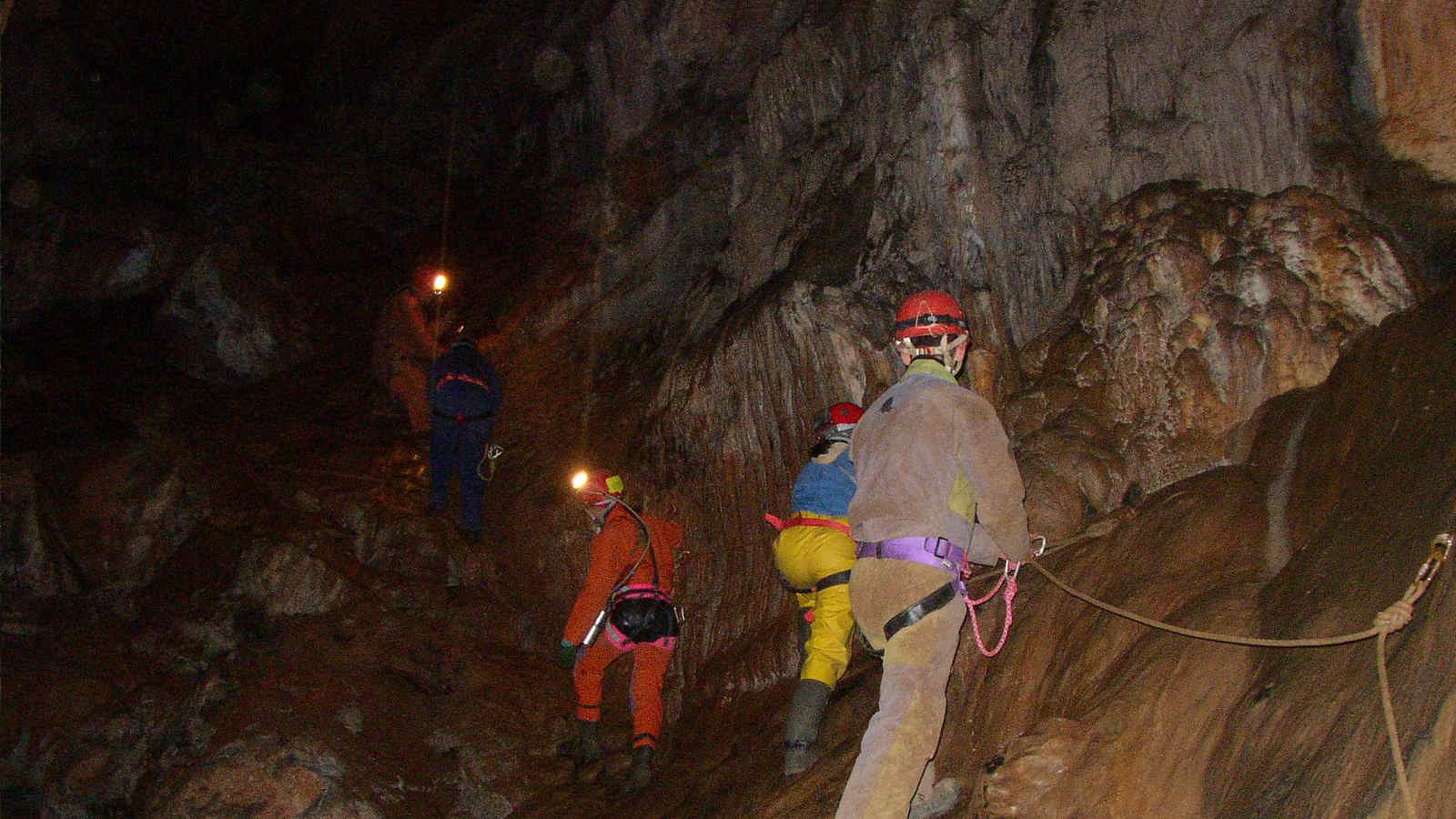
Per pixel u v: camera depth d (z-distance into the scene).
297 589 7.37
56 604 7.64
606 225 9.27
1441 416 3.58
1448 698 2.57
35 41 11.07
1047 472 4.66
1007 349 5.64
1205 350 4.71
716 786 5.08
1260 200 4.89
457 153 12.62
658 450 7.09
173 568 7.81
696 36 9.27
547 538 7.47
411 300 9.60
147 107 11.94
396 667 6.86
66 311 10.30
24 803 6.46
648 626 5.65
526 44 11.66
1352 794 2.68
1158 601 3.94
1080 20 5.71
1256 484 4.27
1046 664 4.14
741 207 8.03
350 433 9.21
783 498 6.41
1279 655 3.36
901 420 3.43
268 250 11.28
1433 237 4.71
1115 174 5.57
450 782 6.25
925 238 6.02
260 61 13.84
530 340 9.25
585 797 5.82
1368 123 4.96
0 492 7.78
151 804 6.00
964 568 3.39
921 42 6.12
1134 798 3.31
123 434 8.77
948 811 3.87
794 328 6.31
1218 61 5.30
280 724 6.09
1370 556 3.35
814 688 4.46
